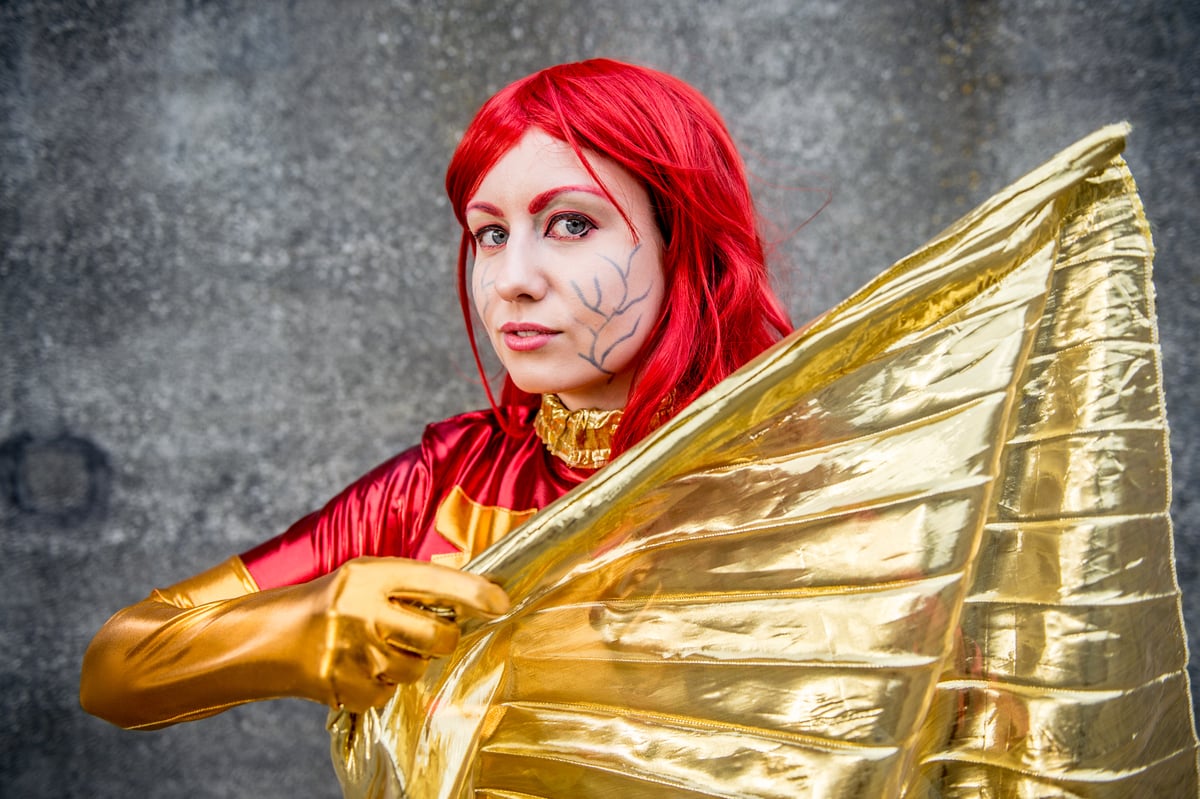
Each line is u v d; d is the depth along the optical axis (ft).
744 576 2.28
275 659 2.03
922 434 2.22
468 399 6.02
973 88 5.90
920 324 2.26
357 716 2.29
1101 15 5.79
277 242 6.05
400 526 2.99
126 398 6.07
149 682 2.26
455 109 6.00
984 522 2.18
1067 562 2.34
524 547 2.18
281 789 6.07
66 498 6.07
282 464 6.07
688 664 2.28
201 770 6.07
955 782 2.46
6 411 6.03
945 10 5.89
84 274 6.04
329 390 6.07
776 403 2.23
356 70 6.00
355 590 1.99
